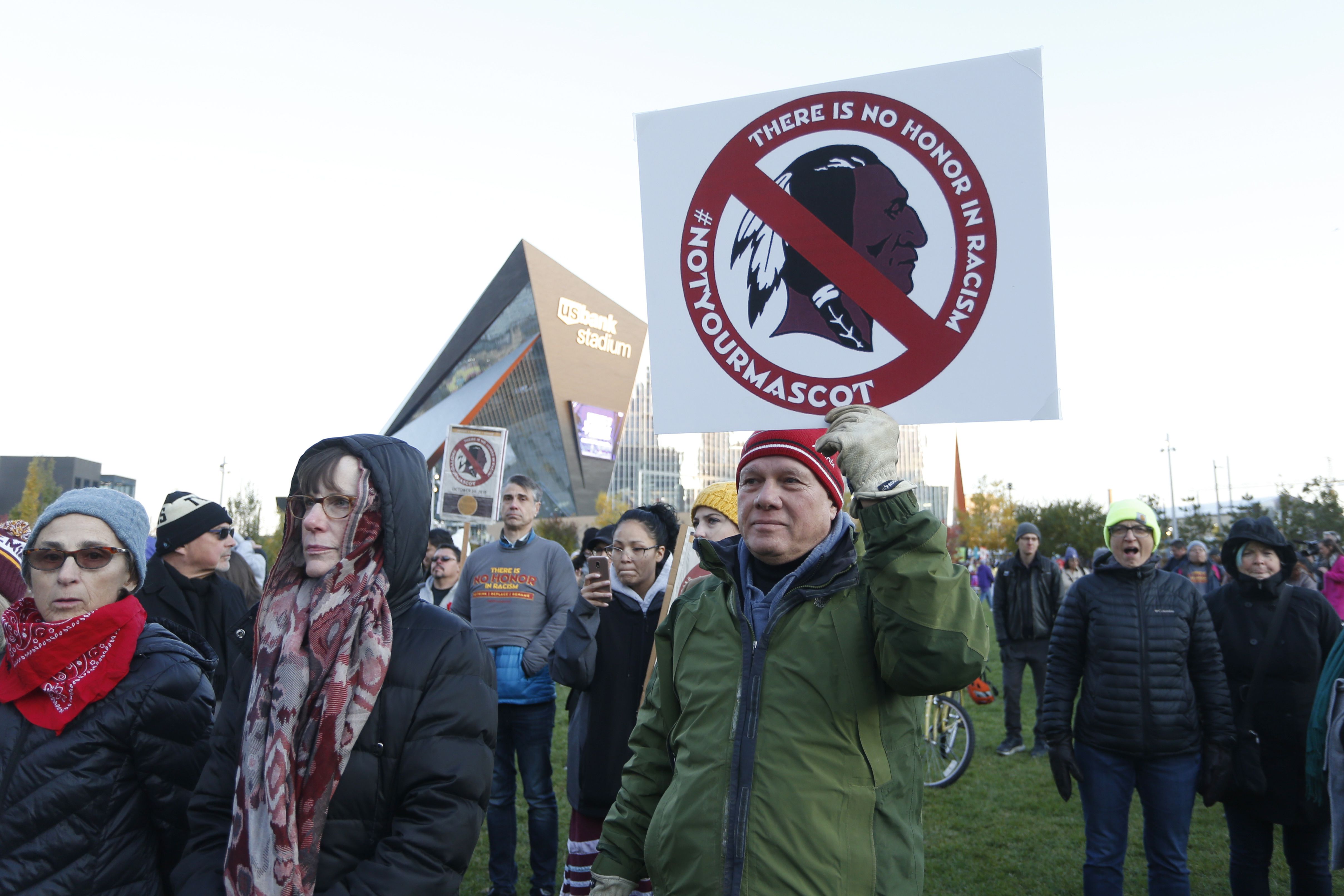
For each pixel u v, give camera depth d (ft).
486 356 350.64
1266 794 11.43
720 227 7.29
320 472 6.11
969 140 6.66
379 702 5.74
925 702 6.21
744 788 5.57
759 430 7.00
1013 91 6.59
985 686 21.76
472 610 15.15
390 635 5.84
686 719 6.20
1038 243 6.46
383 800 5.67
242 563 14.26
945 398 6.59
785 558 6.13
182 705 6.38
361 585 5.89
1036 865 15.69
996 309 6.52
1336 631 11.80
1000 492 170.09
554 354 323.98
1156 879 11.33
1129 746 11.34
